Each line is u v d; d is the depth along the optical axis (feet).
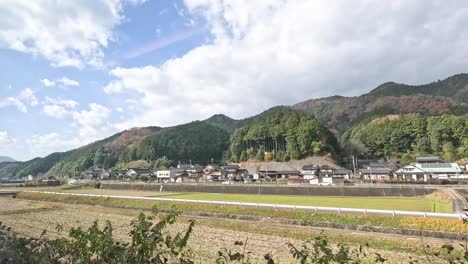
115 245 16.44
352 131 484.33
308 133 380.37
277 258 62.80
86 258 17.46
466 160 301.63
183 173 369.71
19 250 19.98
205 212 131.85
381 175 270.05
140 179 360.89
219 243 78.64
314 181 254.06
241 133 474.08
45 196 218.18
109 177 401.08
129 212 144.87
